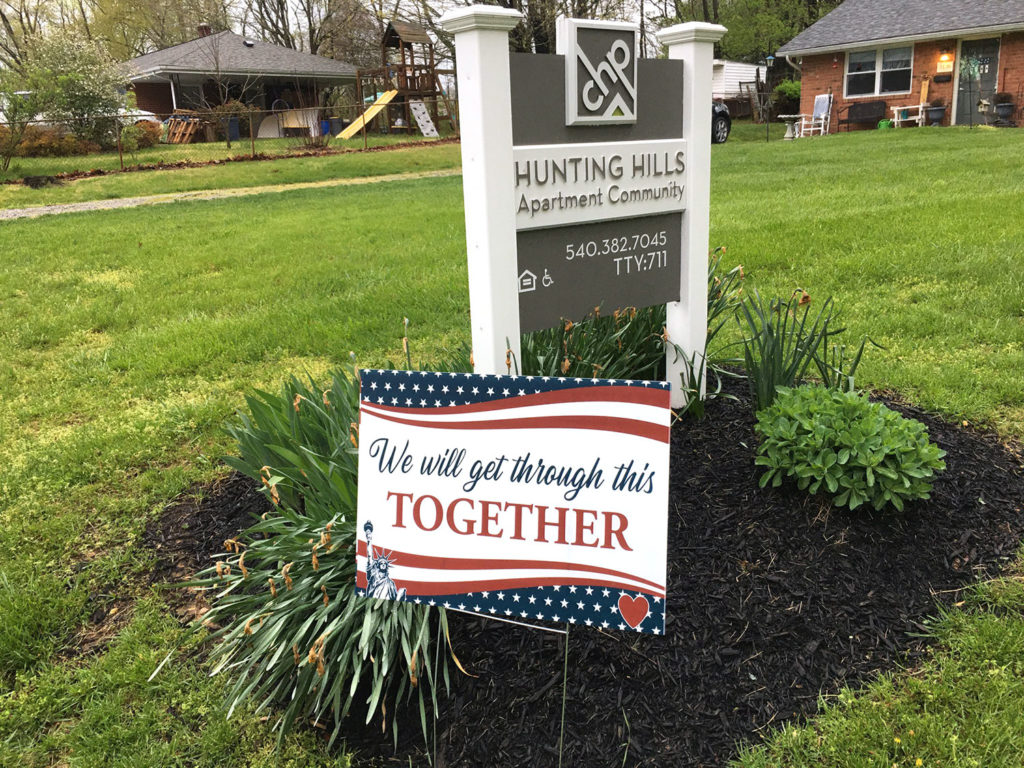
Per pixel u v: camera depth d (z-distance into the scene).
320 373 4.93
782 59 36.00
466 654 2.37
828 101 23.73
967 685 2.13
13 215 14.35
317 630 2.27
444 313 5.98
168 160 22.17
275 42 45.53
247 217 12.39
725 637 2.36
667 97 3.25
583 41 2.85
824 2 35.88
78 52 24.61
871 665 2.25
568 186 2.97
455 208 12.01
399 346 5.33
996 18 19.86
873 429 2.70
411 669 2.04
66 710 2.36
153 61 30.69
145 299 7.14
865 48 22.75
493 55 2.60
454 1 30.89
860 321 5.03
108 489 3.67
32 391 4.99
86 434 4.22
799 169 13.98
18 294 7.62
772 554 2.65
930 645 2.31
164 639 2.61
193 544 3.17
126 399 4.78
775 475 2.95
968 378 3.96
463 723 2.17
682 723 2.11
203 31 33.56
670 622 2.42
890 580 2.55
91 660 2.57
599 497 1.92
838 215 8.62
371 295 6.58
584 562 1.94
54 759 2.22
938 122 21.84
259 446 2.95
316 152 23.55
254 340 5.58
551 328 3.25
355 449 2.59
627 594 1.92
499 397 1.96
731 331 4.97
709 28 3.20
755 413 3.26
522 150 2.79
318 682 2.26
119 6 44.81
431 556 2.05
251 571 2.61
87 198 16.72
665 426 1.85
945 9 21.52
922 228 7.48
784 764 1.97
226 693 2.36
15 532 3.28
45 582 2.94
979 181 10.50
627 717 2.13
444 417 2.01
